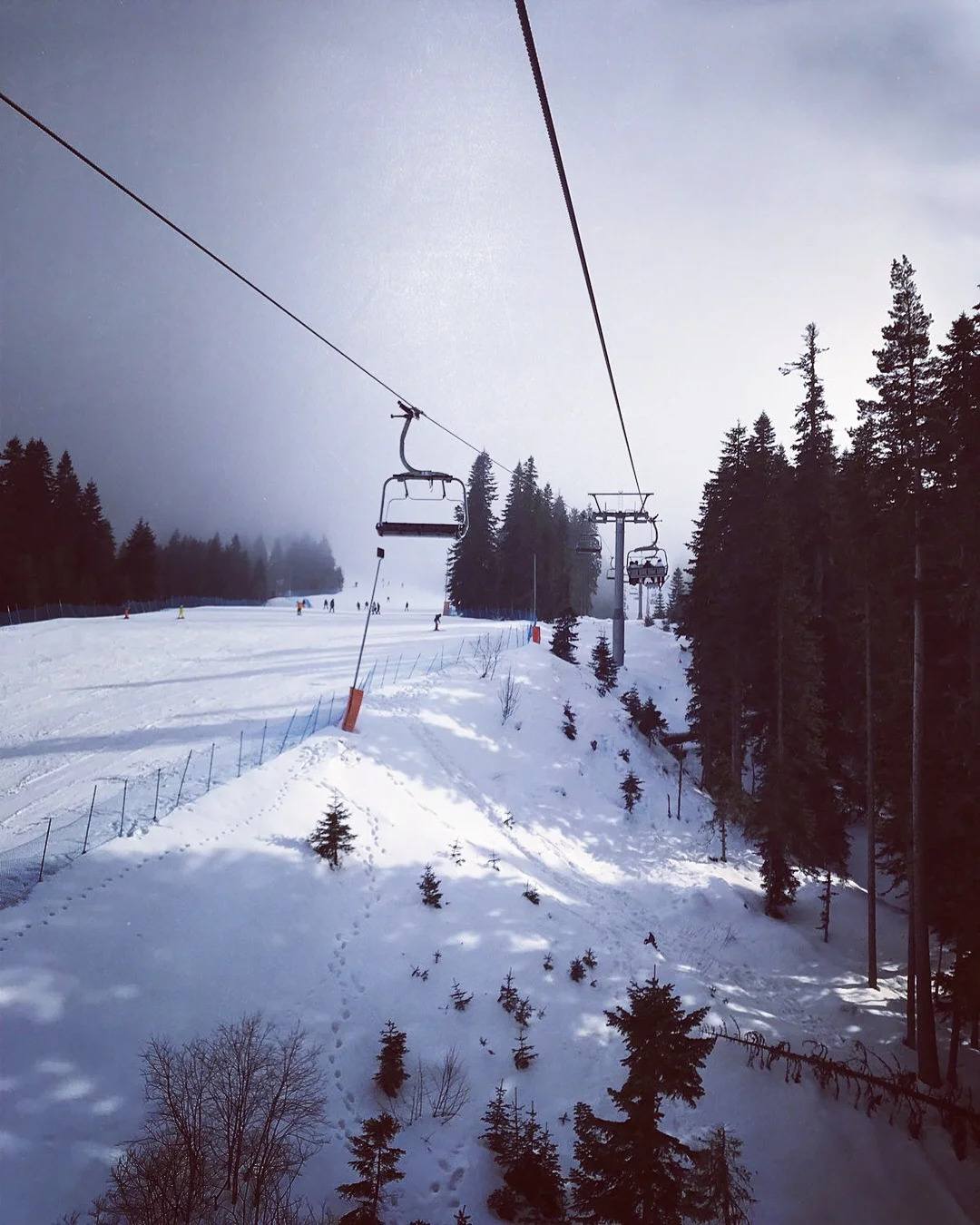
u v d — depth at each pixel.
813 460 35.50
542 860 26.73
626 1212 9.76
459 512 15.70
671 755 42.09
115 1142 11.07
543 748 35.38
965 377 16.59
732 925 25.33
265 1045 13.44
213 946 15.59
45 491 77.50
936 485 17.75
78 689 35.16
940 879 18.80
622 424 13.92
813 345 36.19
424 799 26.62
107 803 20.33
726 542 37.41
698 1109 15.75
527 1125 13.20
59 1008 12.74
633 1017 10.85
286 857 19.38
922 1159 14.91
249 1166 11.08
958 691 19.67
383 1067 14.07
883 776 22.67
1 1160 10.23
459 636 52.94
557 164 6.69
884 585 19.92
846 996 21.91
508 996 17.31
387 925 18.83
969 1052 19.36
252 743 26.53
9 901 14.94
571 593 93.31
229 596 127.31
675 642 64.56
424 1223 10.97
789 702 27.23
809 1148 14.80
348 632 55.03
